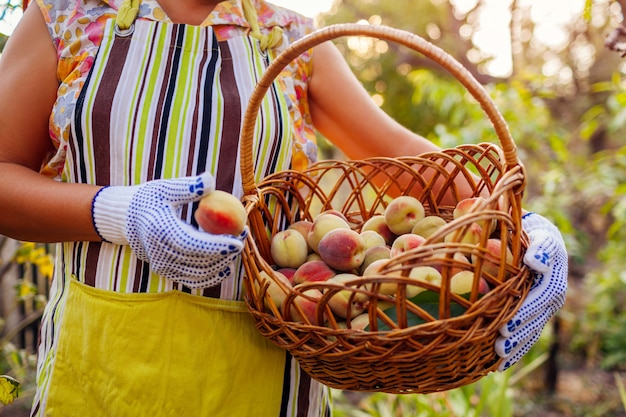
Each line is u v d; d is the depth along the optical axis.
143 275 0.94
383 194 1.15
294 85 1.15
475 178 1.14
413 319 0.83
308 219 1.10
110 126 0.95
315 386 1.09
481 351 0.83
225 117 0.99
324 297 0.79
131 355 0.93
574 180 3.06
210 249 0.80
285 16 1.14
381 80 6.40
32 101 1.00
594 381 3.43
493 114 0.82
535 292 0.87
